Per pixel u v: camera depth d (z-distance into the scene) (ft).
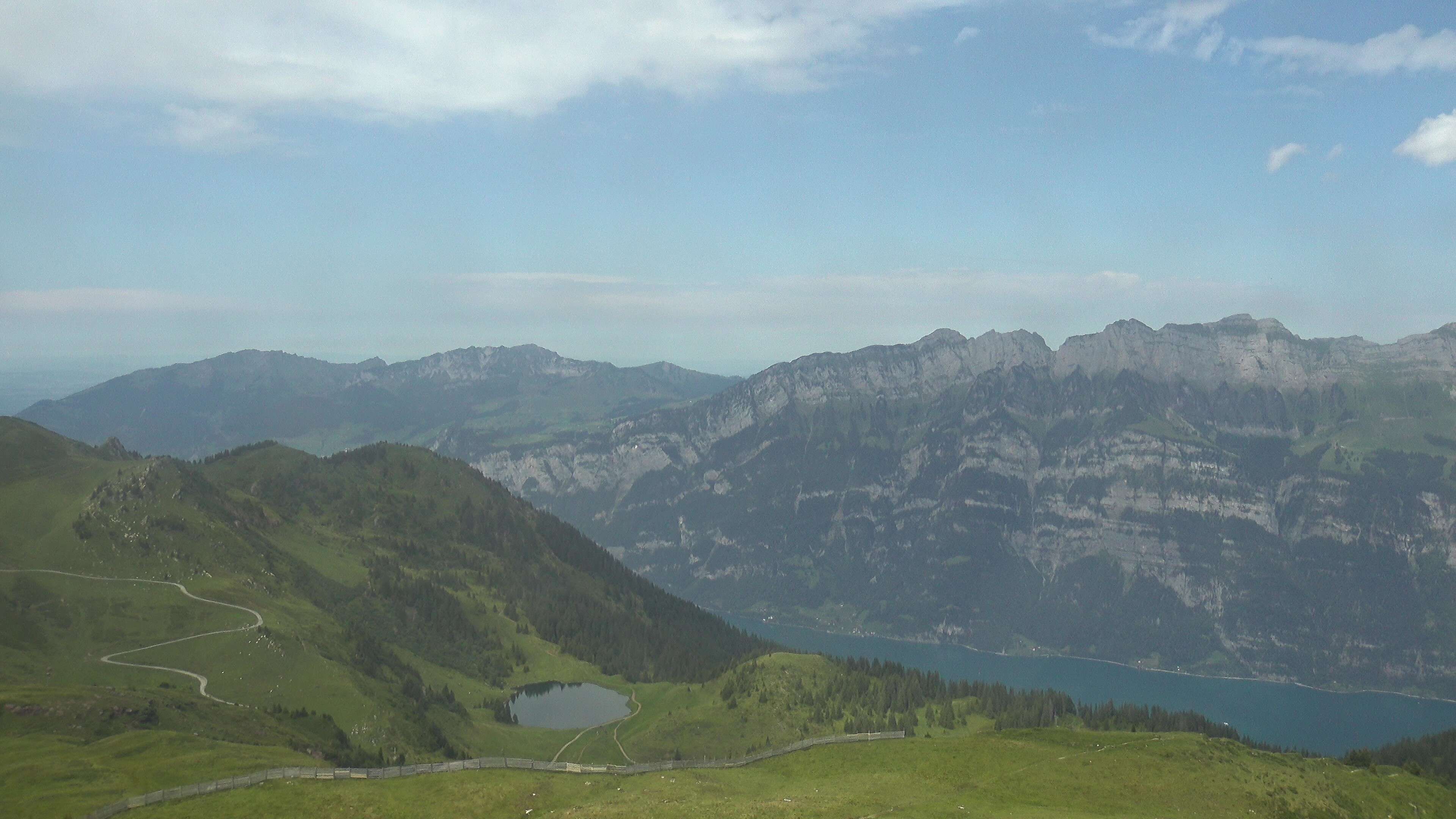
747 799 571.69
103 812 476.13
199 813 488.02
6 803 485.56
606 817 501.97
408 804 529.45
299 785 541.34
